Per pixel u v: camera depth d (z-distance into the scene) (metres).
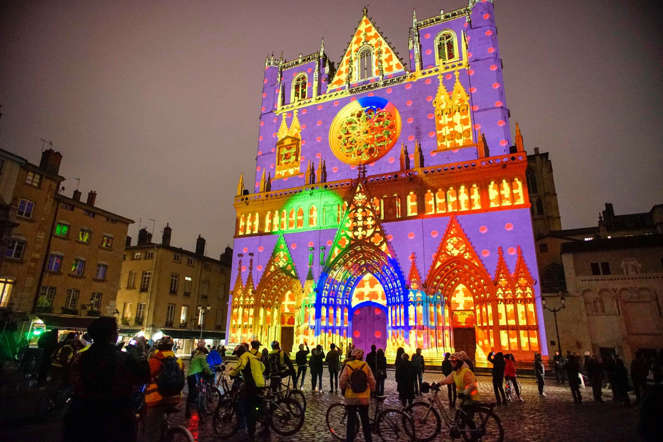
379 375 18.34
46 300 40.69
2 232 26.95
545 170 66.31
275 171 46.94
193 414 14.40
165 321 55.00
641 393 22.45
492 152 37.25
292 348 40.16
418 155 39.16
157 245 55.81
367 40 47.47
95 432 5.20
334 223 41.00
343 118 45.12
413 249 36.59
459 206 36.09
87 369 5.43
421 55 43.41
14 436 10.45
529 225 33.41
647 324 32.34
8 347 30.78
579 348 33.09
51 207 42.78
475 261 34.12
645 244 34.06
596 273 34.97
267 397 12.16
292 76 50.69
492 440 11.14
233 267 44.09
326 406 16.33
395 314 35.81
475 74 40.19
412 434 10.92
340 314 39.09
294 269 40.97
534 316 31.48
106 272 48.09
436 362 32.88
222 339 61.69
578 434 11.91
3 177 37.84
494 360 17.89
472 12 42.38
